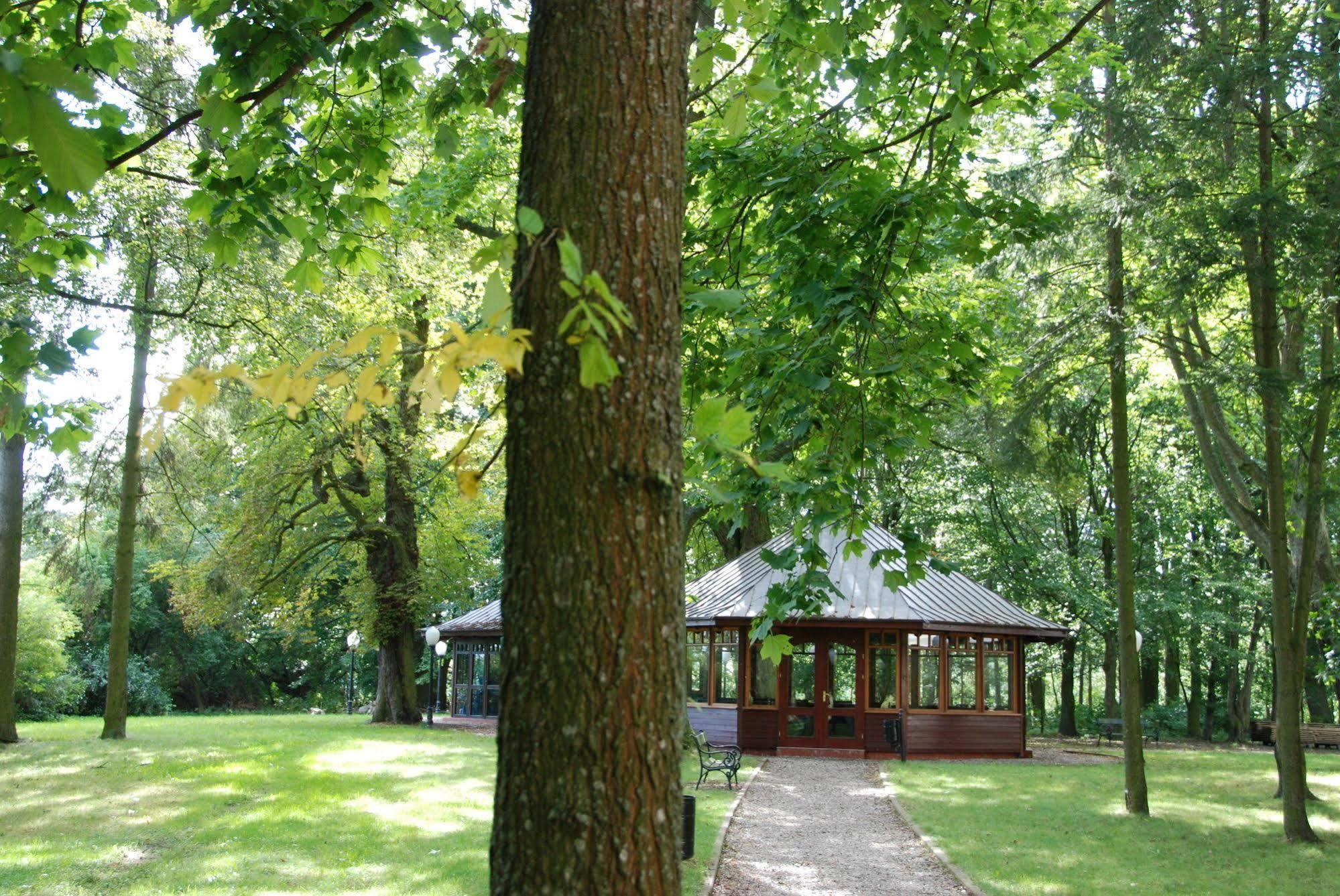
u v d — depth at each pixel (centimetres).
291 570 2505
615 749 217
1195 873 961
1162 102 1068
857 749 2064
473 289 1512
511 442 236
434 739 2108
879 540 2250
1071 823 1230
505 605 232
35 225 520
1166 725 2978
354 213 590
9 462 1758
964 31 538
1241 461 1354
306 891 792
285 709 4178
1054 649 3089
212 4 462
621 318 185
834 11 526
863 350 521
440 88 540
